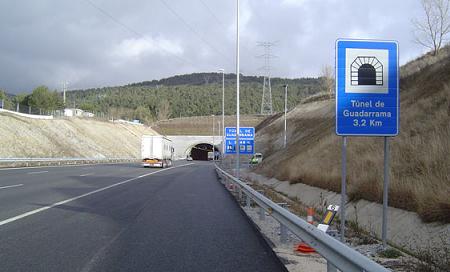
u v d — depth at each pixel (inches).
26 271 268.1
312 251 333.7
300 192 926.4
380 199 533.3
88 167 1818.4
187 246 349.4
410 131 747.4
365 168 694.5
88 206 575.8
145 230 414.6
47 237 369.7
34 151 2261.3
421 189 448.5
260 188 994.7
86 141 3090.6
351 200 626.8
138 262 295.9
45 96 3762.3
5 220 446.6
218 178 1352.1
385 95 344.5
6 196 658.2
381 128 344.2
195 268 284.7
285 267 292.7
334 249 220.7
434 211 404.5
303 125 2903.5
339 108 341.7
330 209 338.6
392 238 436.5
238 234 405.7
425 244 381.4
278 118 3710.6
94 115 4372.5
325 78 3432.6
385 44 345.7
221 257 315.9
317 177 866.8
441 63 1136.8
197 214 532.4
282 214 346.0
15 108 2689.5
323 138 1400.1
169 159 2532.0
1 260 292.8
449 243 349.4
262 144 3321.9
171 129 5502.0
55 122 2965.1
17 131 2319.1
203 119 5615.2
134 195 741.9
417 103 909.2
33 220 451.5
